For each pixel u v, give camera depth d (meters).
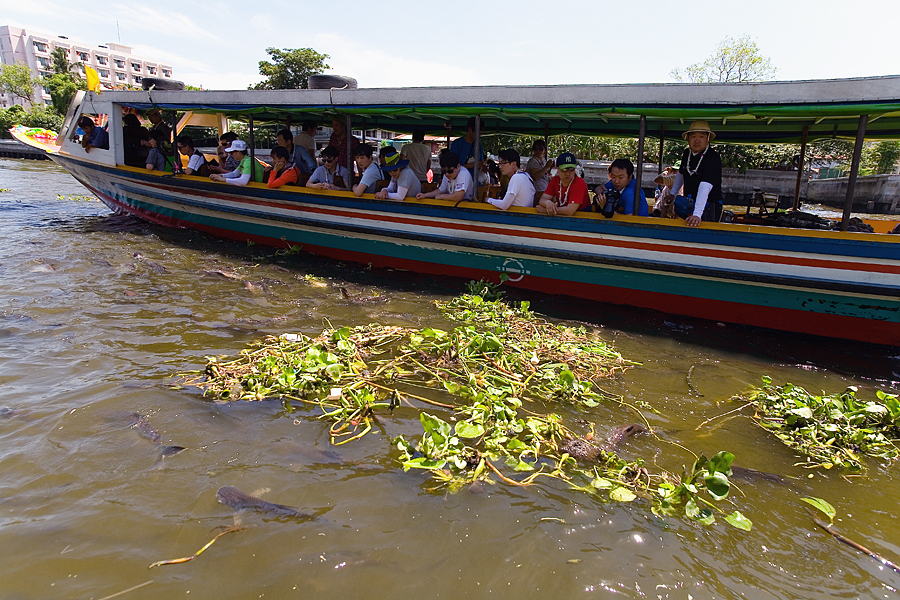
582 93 5.41
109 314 4.80
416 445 2.91
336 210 7.09
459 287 6.38
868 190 15.62
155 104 8.26
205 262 6.93
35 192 14.20
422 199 6.64
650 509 2.53
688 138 5.51
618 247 5.70
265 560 2.08
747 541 2.38
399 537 2.24
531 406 3.54
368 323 4.94
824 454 3.11
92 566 2.03
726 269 5.30
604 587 2.05
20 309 4.78
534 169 8.08
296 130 15.88
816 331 5.21
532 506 2.49
